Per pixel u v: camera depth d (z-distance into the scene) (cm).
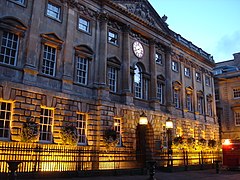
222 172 2456
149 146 2766
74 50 2275
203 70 4131
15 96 1778
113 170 1905
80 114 2222
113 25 2697
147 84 2991
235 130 4744
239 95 4831
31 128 1759
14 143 1708
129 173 1997
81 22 2419
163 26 3316
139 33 2981
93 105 2291
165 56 3338
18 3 1942
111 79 2600
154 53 3086
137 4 2998
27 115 1816
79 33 2345
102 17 2550
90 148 2183
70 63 2203
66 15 2275
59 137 1983
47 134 1956
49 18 2136
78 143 2141
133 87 2762
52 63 2127
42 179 1522
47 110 1988
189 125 3447
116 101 2555
